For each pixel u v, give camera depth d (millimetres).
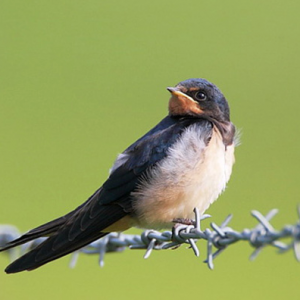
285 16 18656
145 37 17891
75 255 8219
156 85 16328
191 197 8242
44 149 14625
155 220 8352
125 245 8047
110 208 8250
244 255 12188
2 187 13664
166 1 19203
